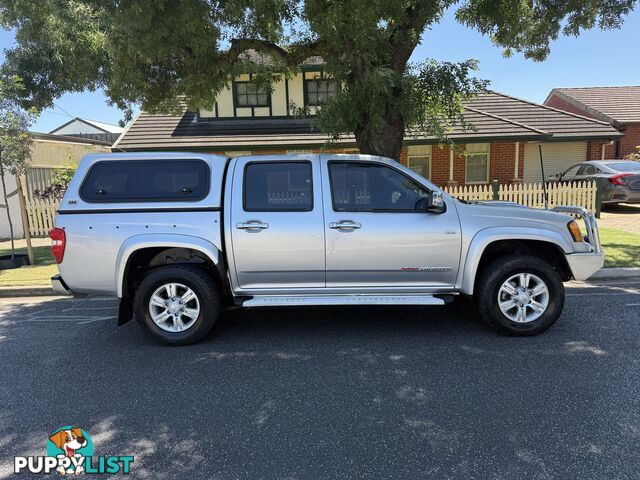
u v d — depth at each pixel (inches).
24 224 362.0
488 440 115.0
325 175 184.9
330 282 187.0
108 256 180.4
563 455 108.2
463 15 310.0
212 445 116.7
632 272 277.4
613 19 307.7
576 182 514.3
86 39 317.1
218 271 182.7
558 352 168.6
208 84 311.1
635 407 128.6
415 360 165.2
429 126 271.9
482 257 195.3
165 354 178.4
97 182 185.0
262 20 268.4
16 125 331.3
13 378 159.9
